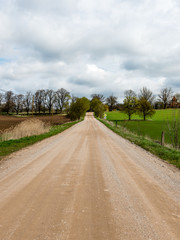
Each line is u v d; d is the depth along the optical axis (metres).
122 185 4.64
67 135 18.02
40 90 100.50
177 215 3.15
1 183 4.68
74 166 6.50
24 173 5.59
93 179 5.09
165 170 6.30
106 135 18.27
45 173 5.60
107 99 133.88
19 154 8.84
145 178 5.28
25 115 96.12
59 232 2.57
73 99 103.88
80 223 2.82
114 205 3.49
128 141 14.39
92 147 10.91
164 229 2.70
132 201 3.69
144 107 66.69
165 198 3.88
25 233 2.54
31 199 3.70
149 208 3.39
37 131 18.53
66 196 3.88
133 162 7.35
